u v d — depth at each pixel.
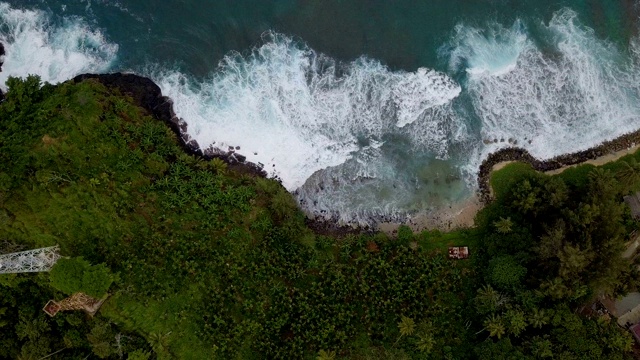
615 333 73.12
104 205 79.44
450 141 85.81
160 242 79.19
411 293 79.88
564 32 88.06
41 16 87.56
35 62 86.75
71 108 80.94
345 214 83.69
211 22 87.44
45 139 79.88
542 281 74.56
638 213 80.88
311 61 86.88
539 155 84.62
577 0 88.69
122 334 76.12
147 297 77.56
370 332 78.75
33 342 74.81
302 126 85.69
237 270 79.50
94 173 80.06
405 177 85.00
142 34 87.44
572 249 71.62
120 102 83.25
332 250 82.00
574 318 72.94
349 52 87.00
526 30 88.19
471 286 80.62
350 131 85.94
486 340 74.69
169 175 82.06
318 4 87.44
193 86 86.12
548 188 77.50
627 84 87.19
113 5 88.06
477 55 87.56
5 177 77.06
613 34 88.12
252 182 83.44
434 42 87.56
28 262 73.69
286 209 81.06
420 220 83.69
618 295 75.75
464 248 81.50
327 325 78.19
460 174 84.88
